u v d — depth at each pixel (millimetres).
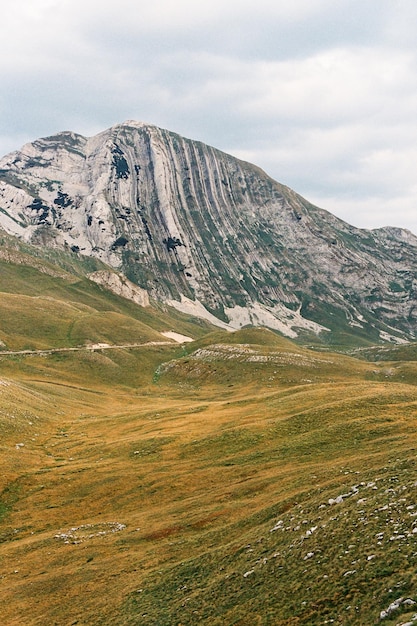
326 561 28609
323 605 23812
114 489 66625
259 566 31797
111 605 33562
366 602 22281
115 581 37938
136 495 63188
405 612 19844
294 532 35719
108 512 59406
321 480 49719
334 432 72188
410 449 52094
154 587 34594
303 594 25766
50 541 50500
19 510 62812
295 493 46844
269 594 27391
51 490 68750
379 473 43156
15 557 47594
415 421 71750
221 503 52906
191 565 36750
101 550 45719
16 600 37938
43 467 79938
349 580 25125
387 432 68062
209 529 45250
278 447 71312
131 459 80438
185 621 27969
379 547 27422
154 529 48906
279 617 24469
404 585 22156
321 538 32094
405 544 26469
